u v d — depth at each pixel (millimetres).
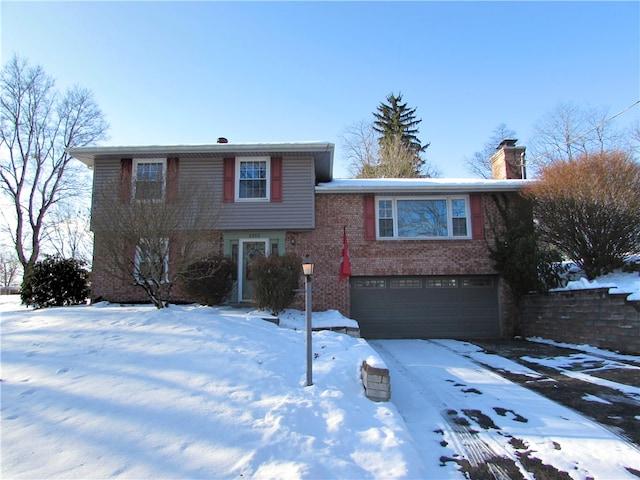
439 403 6121
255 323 8516
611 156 11617
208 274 11141
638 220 11070
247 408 4363
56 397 4434
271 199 13484
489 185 13797
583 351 10094
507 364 8883
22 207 20719
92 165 14617
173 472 3188
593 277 11773
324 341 7836
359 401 5273
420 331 13672
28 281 12672
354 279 13898
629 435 4844
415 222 14125
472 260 13820
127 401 4383
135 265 9156
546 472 3941
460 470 3969
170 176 10672
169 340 6469
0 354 5816
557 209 12070
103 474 3123
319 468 3334
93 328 7184
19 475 3082
